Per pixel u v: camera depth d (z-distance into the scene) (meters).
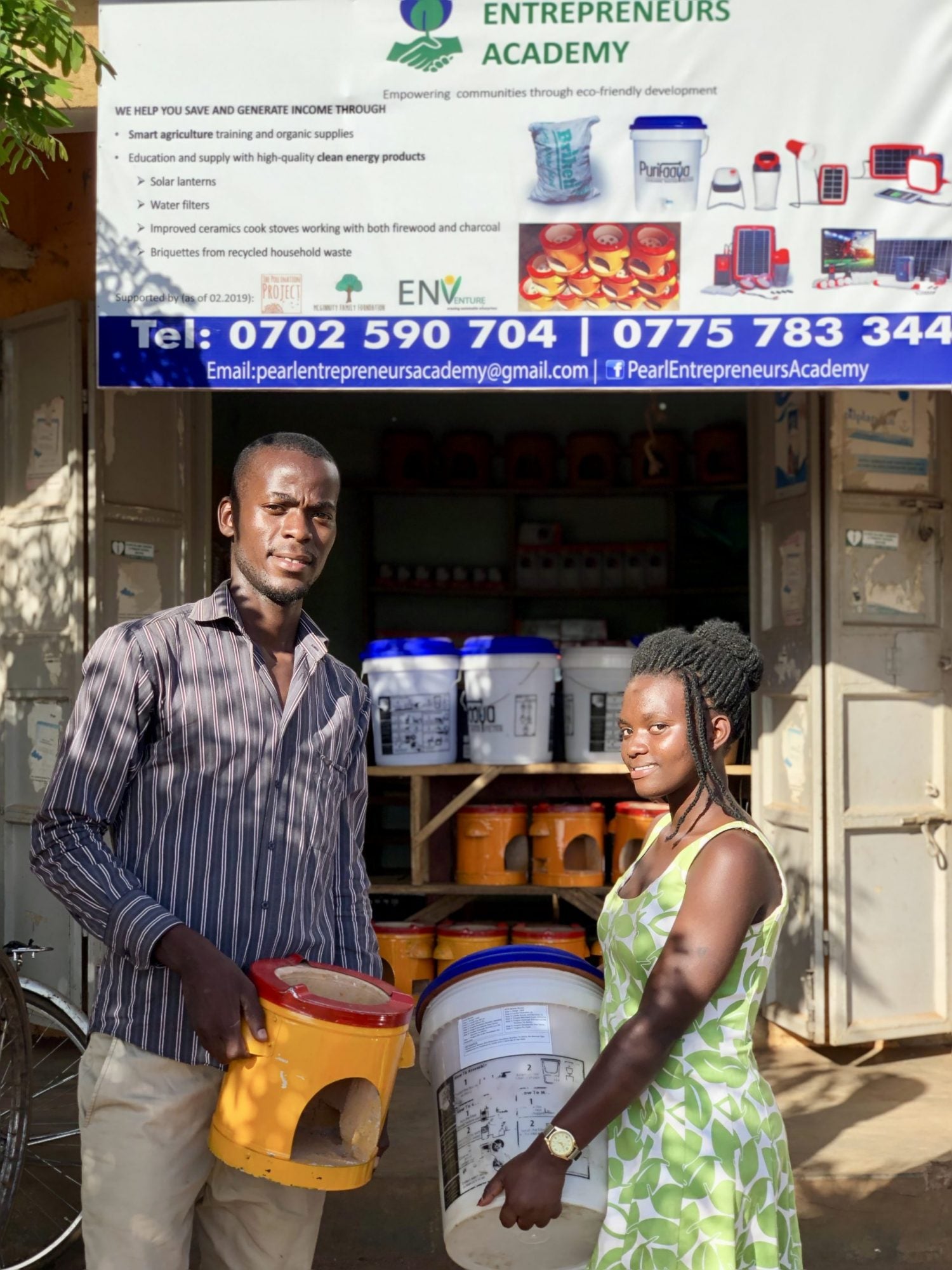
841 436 4.52
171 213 3.55
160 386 3.55
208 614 2.04
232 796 2.00
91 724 1.96
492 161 3.53
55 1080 3.98
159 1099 1.96
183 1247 2.03
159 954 1.88
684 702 1.95
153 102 3.54
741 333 3.54
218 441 7.52
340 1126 1.98
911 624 4.66
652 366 3.54
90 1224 2.00
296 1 3.53
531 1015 1.98
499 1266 1.95
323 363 3.55
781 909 1.88
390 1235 3.46
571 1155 1.77
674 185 3.53
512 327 3.54
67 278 4.67
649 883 1.92
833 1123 3.96
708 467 7.34
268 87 3.54
